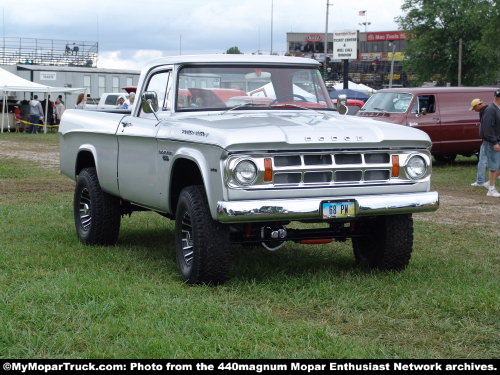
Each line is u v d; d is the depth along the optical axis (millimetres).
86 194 8078
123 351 4395
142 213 10133
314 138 5730
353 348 4461
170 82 6879
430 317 5230
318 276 6332
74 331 4805
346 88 31844
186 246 6254
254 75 7035
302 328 4816
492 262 7355
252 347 4488
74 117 8438
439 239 8594
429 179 6207
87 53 58094
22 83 32781
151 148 6676
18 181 14609
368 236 6551
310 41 122562
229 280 6172
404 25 69500
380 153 6008
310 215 5719
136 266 6770
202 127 5934
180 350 4383
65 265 6828
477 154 18938
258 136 5605
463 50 66812
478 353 4492
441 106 18172
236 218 5539
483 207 11633
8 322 4832
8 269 6586
